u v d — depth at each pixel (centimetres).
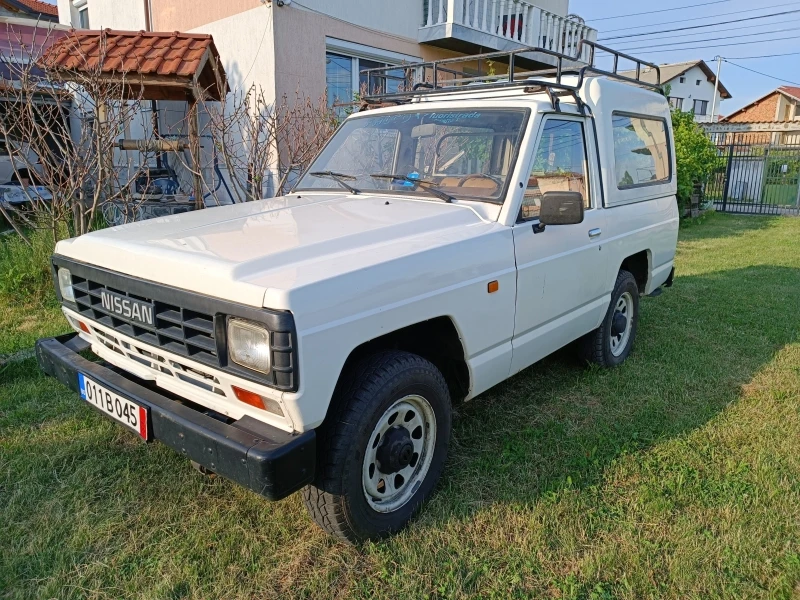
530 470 323
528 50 353
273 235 270
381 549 262
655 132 501
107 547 261
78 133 857
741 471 323
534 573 250
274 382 211
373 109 438
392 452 265
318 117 847
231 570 249
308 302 213
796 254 963
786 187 1681
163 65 740
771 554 261
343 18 1005
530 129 337
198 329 229
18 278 597
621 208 434
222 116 772
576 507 291
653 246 494
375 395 248
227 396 234
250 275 223
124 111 634
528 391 427
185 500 293
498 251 305
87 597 234
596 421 382
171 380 258
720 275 810
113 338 276
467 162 351
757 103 4341
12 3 1670
